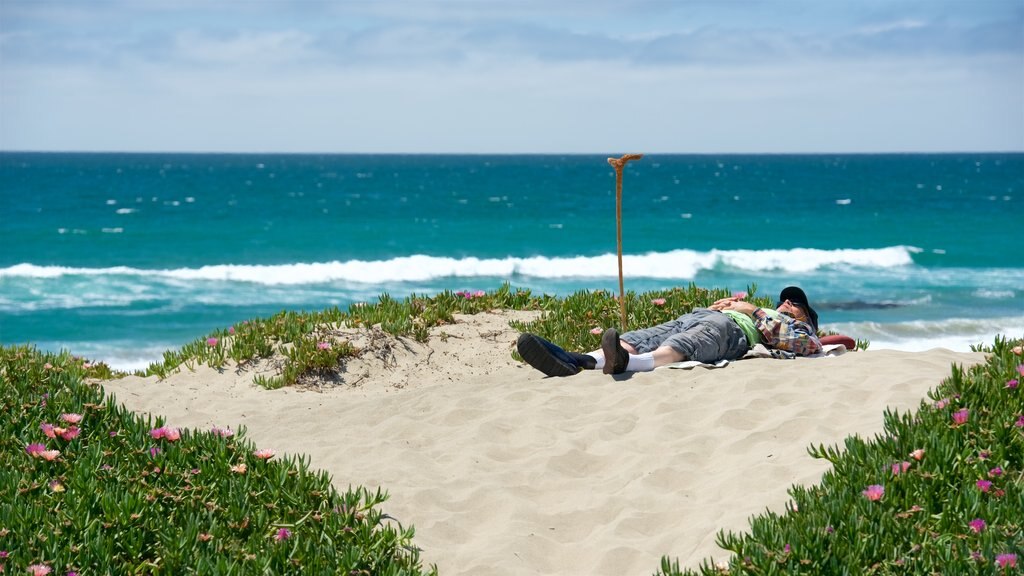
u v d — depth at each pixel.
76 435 6.11
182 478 5.48
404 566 4.62
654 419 6.58
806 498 4.80
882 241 39.47
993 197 69.75
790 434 6.03
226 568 4.40
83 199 64.94
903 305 23.22
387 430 6.89
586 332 9.34
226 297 24.56
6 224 44.34
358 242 39.38
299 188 84.06
